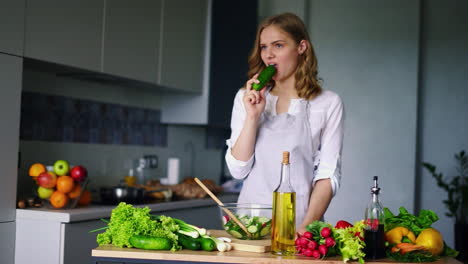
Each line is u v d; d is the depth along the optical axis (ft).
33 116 10.49
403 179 16.47
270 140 7.37
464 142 17.37
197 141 16.52
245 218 5.88
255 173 7.41
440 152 17.49
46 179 9.02
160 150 14.69
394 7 16.76
